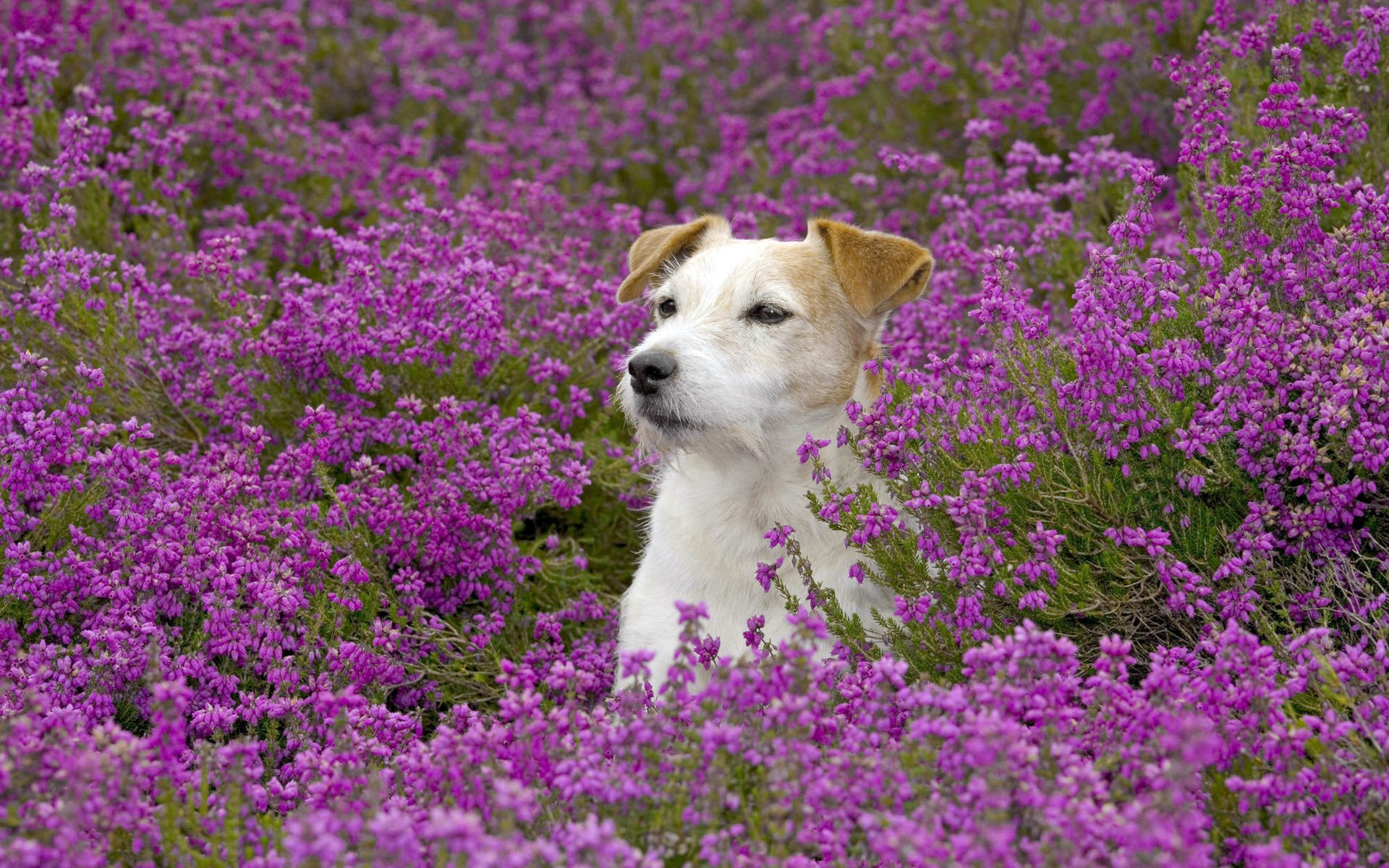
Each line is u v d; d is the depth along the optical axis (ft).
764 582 15.80
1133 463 15.92
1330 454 15.12
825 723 12.13
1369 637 14.05
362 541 18.19
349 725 13.61
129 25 32.55
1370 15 19.26
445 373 20.97
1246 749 11.90
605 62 40.93
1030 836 10.82
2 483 16.69
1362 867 11.21
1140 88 29.78
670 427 17.63
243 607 16.76
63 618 16.53
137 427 18.07
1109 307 16.31
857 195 30.40
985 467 15.64
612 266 27.14
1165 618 15.40
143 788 12.15
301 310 20.74
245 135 30.48
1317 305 15.88
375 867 10.27
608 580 22.15
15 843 10.18
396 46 39.86
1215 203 17.92
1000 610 15.25
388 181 30.42
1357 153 20.97
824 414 18.44
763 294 18.29
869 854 11.30
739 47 39.73
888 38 33.40
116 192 25.58
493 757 12.01
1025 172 25.40
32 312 20.03
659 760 11.64
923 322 22.90
